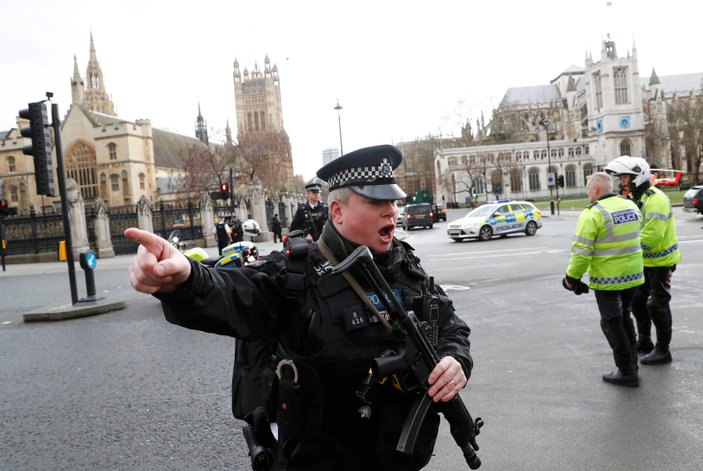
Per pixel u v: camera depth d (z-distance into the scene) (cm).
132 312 1041
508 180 9500
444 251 1858
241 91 12438
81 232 2659
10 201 8569
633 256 486
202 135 12662
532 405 460
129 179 7794
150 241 135
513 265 1349
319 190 875
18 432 463
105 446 425
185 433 442
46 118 1061
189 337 790
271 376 183
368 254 161
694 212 2659
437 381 170
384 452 175
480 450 386
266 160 6538
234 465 384
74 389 576
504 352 616
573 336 666
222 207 3366
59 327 947
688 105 8212
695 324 682
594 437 395
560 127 11075
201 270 150
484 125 10825
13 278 1973
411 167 12562
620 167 568
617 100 9200
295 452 178
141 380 593
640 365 552
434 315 191
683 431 396
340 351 169
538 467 358
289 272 174
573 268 496
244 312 162
